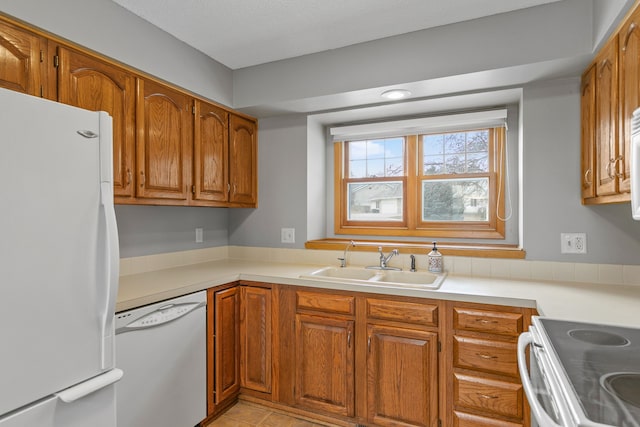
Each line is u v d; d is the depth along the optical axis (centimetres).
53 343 110
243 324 234
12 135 100
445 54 205
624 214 197
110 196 127
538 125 213
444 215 275
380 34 216
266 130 295
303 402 218
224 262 287
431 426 188
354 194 306
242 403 238
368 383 202
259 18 199
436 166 277
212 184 250
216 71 252
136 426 166
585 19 176
